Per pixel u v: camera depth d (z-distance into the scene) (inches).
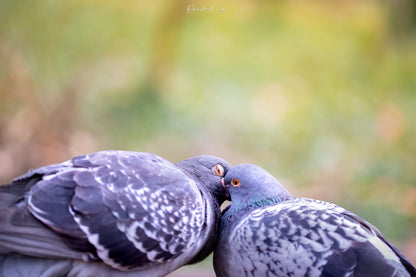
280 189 195.9
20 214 148.9
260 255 166.6
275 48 707.4
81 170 156.9
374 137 552.1
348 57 725.9
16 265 153.2
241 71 647.1
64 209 150.3
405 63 747.4
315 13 797.2
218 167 208.5
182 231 165.5
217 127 537.0
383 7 832.3
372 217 407.8
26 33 508.4
